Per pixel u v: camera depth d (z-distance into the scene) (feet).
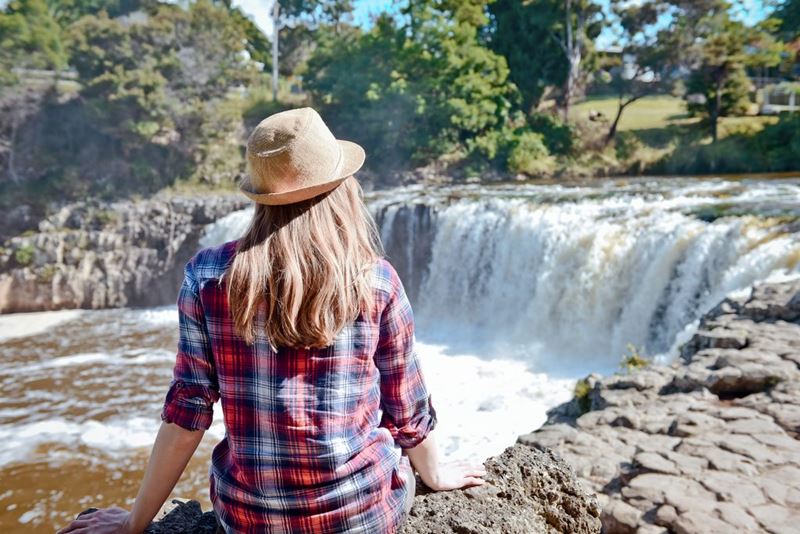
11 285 75.77
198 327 5.00
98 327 66.33
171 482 5.34
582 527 7.74
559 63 125.90
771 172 94.53
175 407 5.08
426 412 5.80
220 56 106.22
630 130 115.14
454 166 104.22
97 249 78.33
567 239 49.03
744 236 40.24
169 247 78.59
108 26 98.78
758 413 20.08
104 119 94.48
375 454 5.25
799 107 109.09
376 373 5.36
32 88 94.02
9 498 30.25
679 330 41.86
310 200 4.99
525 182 95.25
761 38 103.55
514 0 124.77
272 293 4.76
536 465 7.67
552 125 114.42
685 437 19.15
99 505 29.78
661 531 14.88
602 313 46.60
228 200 80.48
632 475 17.37
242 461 5.02
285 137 4.85
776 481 16.24
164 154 96.94
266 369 4.88
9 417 40.19
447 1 115.85
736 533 14.29
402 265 63.62
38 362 52.85
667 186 72.49
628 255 45.70
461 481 6.89
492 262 54.90
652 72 114.83
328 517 4.99
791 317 27.86
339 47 112.27
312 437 4.90
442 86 104.99
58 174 89.51
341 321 4.85
